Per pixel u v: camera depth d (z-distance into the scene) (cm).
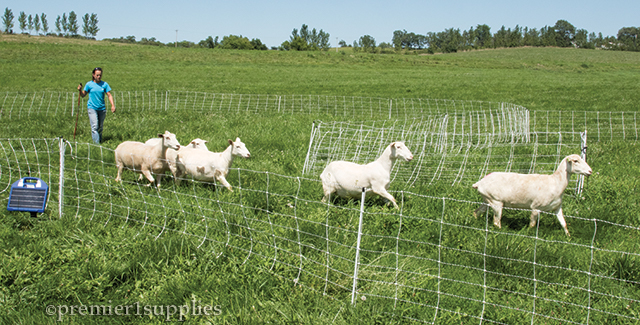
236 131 1257
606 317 407
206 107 2070
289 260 492
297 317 402
